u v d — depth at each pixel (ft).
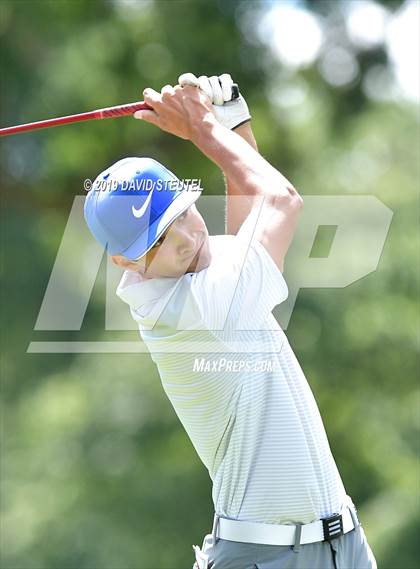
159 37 143.43
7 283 143.74
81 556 130.82
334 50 150.20
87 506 132.67
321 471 39.58
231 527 39.42
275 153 147.95
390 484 133.18
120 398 134.31
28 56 147.95
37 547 131.64
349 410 134.72
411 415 134.82
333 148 146.30
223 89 43.14
